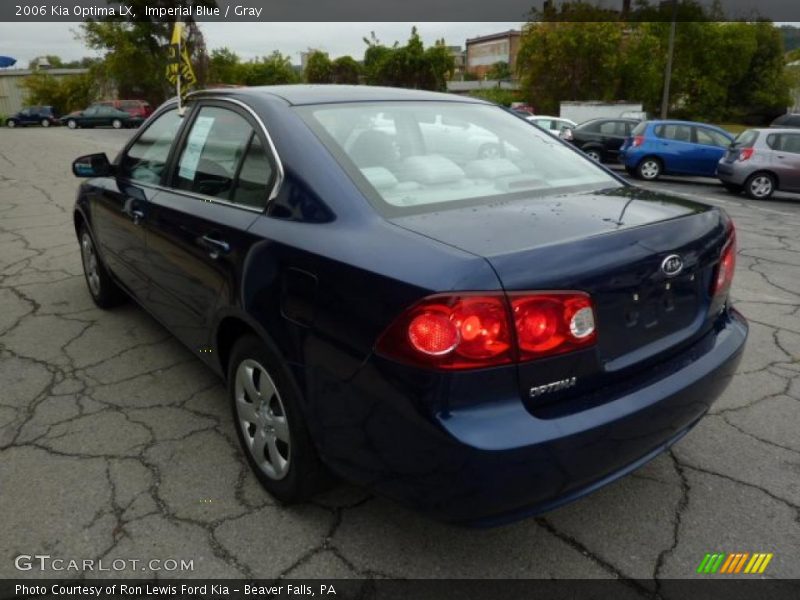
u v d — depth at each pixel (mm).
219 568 2188
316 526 2389
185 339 3199
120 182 3867
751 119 41031
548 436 1765
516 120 3191
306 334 2074
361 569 2188
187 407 3238
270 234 2277
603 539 2336
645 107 35000
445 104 3012
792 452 2867
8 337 4121
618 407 1922
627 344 2023
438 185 2369
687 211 2328
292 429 2252
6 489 2580
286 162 2377
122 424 3076
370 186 2234
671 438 2219
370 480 2004
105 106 35688
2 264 5852
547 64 34250
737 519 2438
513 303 1729
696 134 14602
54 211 8531
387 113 2721
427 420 1745
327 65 47688
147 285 3545
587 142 16906
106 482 2631
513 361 1753
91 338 4105
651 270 2025
